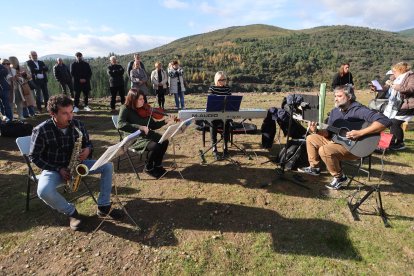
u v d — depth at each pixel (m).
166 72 10.89
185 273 2.93
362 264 3.03
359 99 13.31
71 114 3.46
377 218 3.79
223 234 3.52
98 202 3.78
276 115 5.56
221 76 5.69
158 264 3.05
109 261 3.10
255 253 3.20
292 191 4.51
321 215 3.88
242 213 3.95
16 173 5.22
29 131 7.40
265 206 4.11
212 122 5.64
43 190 3.38
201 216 3.88
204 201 4.25
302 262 3.06
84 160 3.88
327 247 3.28
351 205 4.06
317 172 4.98
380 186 4.62
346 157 4.30
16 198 4.36
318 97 4.44
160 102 10.72
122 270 2.98
